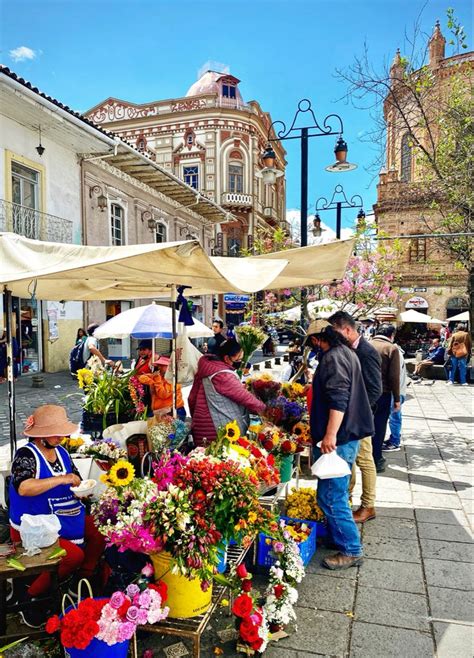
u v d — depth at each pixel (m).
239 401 3.38
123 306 18.80
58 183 14.91
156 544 2.18
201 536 2.18
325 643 2.59
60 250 2.54
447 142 11.23
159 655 2.51
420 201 12.73
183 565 2.15
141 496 2.25
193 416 3.51
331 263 4.89
